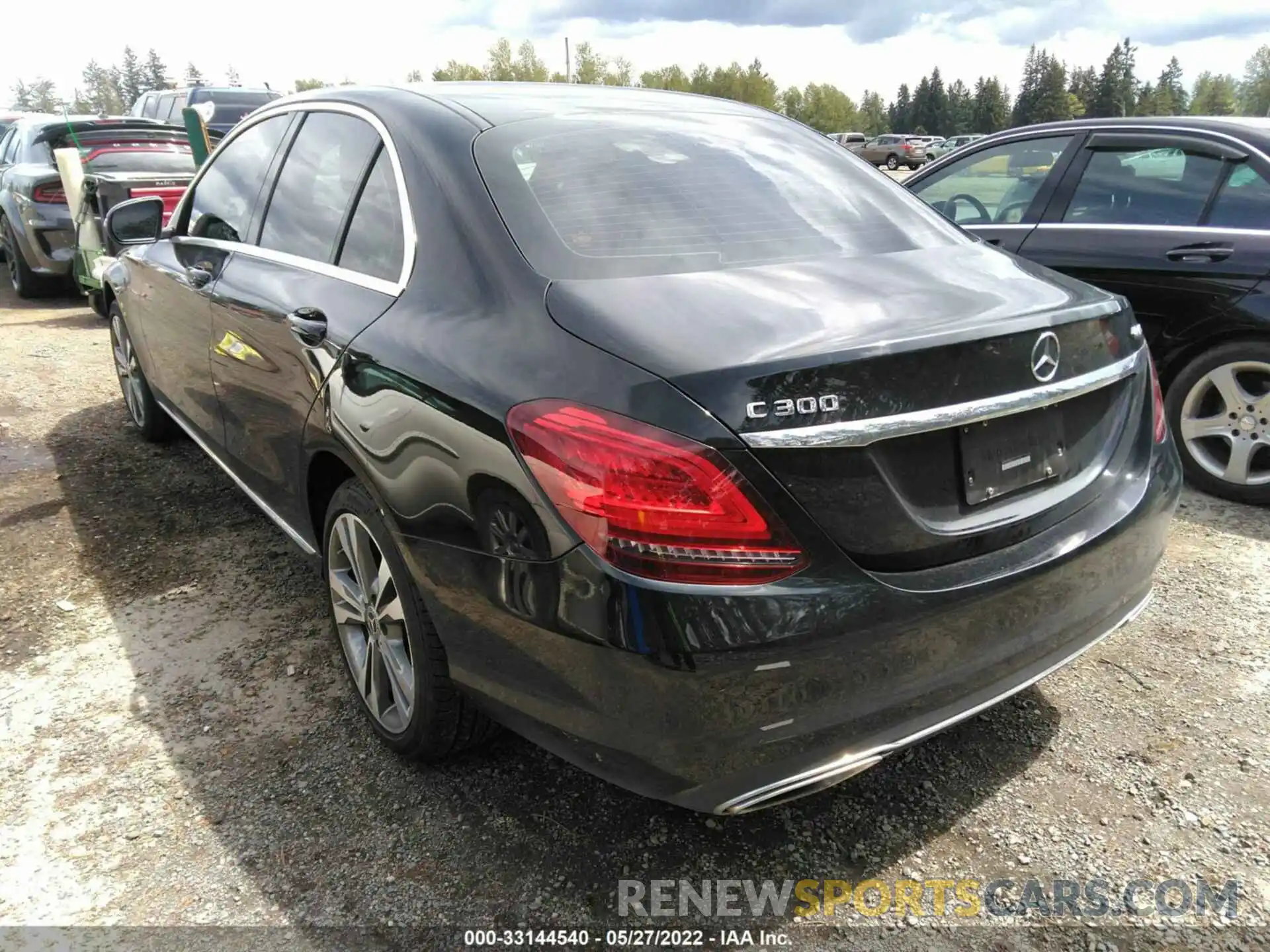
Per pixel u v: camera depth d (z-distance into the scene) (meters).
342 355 2.29
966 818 2.25
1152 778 2.37
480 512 1.83
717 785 1.72
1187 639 3.00
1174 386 4.20
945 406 1.77
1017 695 2.73
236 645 2.96
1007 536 1.93
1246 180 4.03
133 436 4.93
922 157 50.41
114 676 2.79
